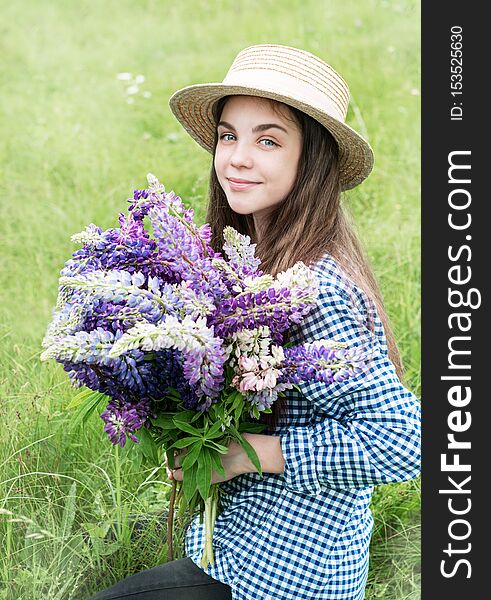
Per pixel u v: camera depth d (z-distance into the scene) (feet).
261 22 22.72
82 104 18.72
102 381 5.84
